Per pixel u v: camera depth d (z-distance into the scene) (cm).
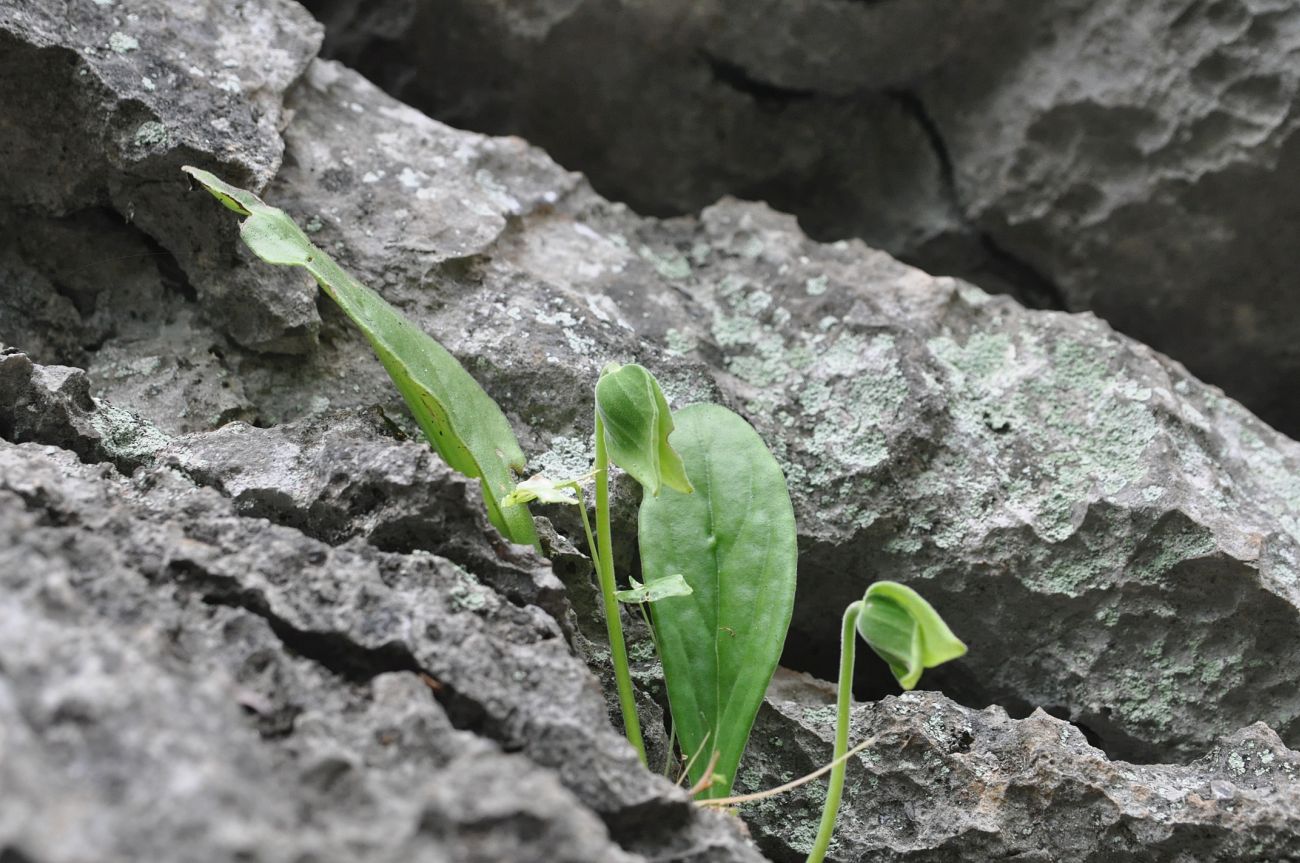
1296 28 150
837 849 133
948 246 160
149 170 137
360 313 129
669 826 121
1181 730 137
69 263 139
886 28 155
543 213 146
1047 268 158
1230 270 155
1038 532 138
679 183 161
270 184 139
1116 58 153
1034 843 131
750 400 141
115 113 136
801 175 160
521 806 116
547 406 138
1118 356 143
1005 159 156
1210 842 130
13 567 118
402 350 130
